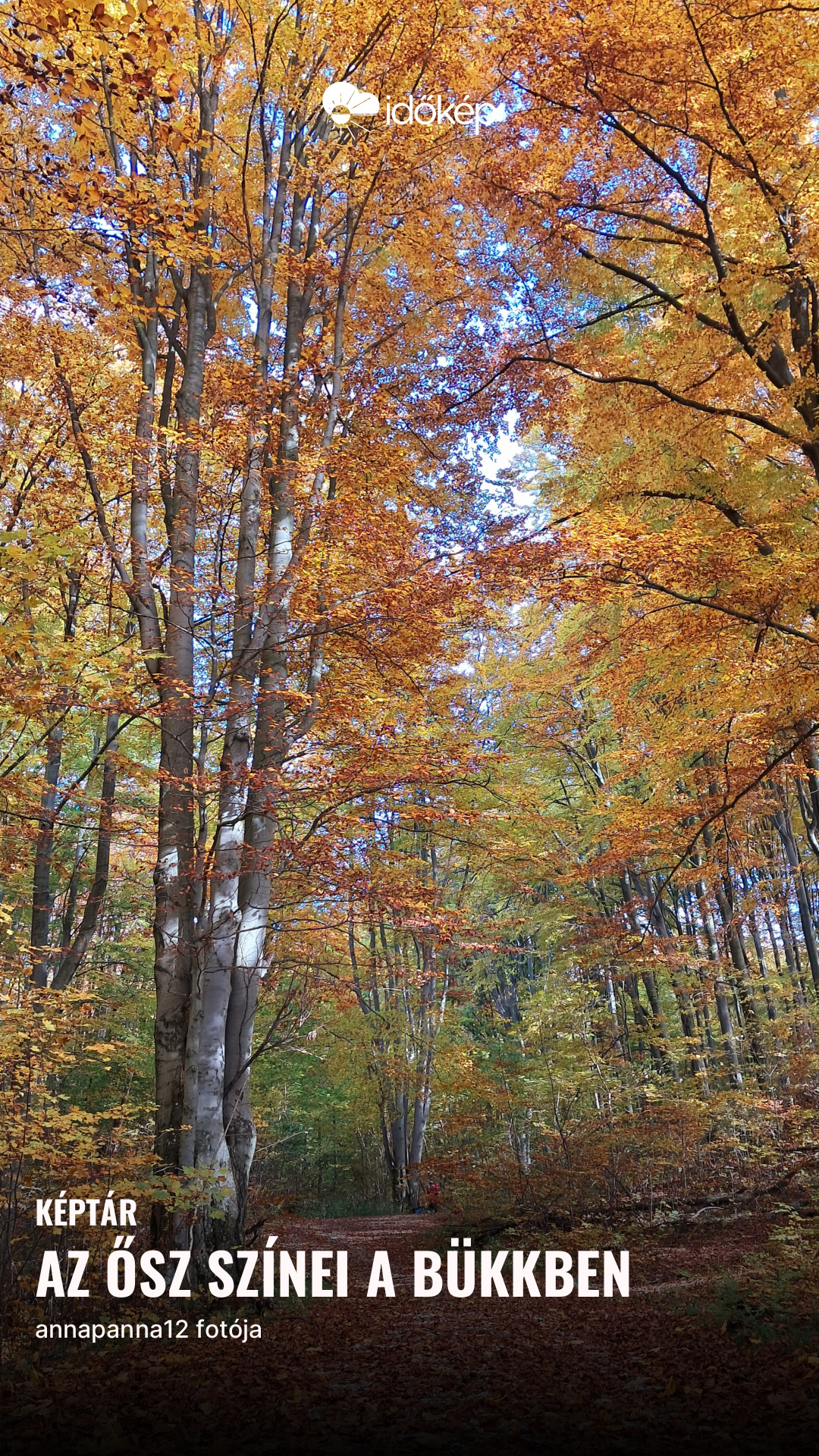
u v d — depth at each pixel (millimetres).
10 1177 6012
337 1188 26922
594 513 9477
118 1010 14539
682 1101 12594
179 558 9703
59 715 9977
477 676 16188
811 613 9852
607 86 9391
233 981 8875
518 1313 7477
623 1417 4410
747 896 16359
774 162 9609
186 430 9766
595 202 10992
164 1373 5449
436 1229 13492
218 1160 8016
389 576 9219
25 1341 5844
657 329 11789
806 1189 11617
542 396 11961
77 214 8750
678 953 14336
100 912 13109
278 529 9812
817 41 8594
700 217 10727
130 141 9977
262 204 12133
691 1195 12312
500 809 14438
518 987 25609
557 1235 10664
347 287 11477
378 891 9078
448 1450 3992
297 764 9008
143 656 8648
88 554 10070
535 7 9195
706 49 8812
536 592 9430
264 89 11016
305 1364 5754
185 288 11555
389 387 12094
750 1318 5996
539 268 11727
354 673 10516
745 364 10523
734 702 9430
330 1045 21047
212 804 11766
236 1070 8719
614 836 12023
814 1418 4129
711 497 10891
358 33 10055
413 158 11156
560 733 17250
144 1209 7938
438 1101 20500
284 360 10922
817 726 9328
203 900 9023
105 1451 3943
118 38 6246
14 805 9047
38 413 10477
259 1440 4148
